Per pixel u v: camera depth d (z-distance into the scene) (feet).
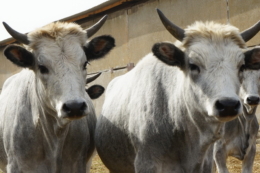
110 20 60.39
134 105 19.72
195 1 48.57
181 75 18.11
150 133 18.60
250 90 27.09
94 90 25.61
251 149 28.50
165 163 18.63
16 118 19.86
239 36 16.74
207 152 18.90
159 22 52.49
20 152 19.54
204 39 16.61
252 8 42.98
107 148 22.15
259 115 42.60
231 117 15.03
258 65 17.25
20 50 18.24
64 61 17.44
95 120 24.90
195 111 17.11
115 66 59.82
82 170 21.02
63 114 16.43
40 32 18.19
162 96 18.84
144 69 20.39
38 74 18.11
